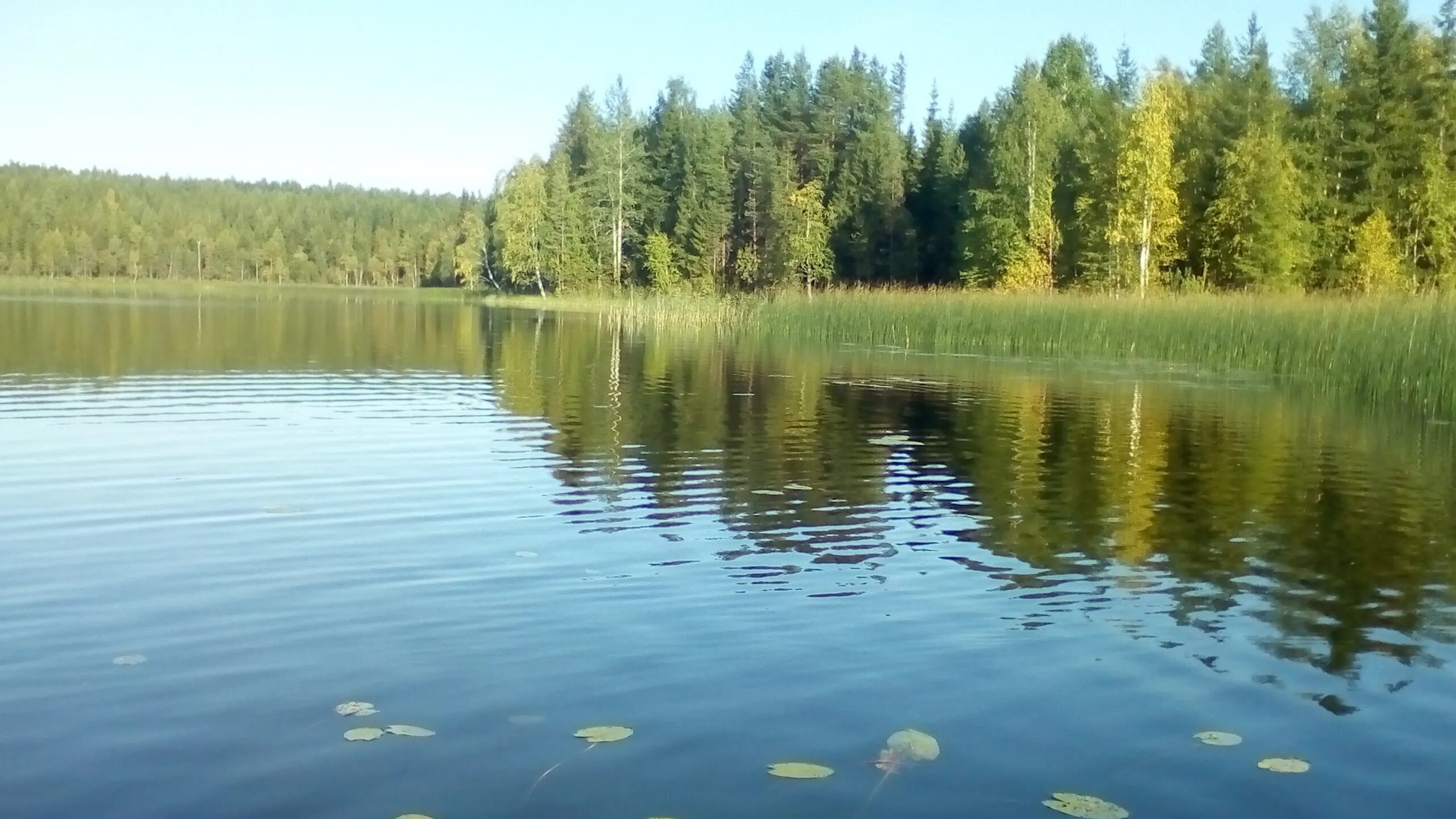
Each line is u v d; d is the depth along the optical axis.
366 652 6.46
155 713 5.59
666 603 7.42
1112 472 12.41
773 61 76.44
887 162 61.31
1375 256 39.22
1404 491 11.47
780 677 6.15
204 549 8.64
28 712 5.59
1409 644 6.82
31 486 10.90
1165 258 44.38
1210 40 61.12
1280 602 7.66
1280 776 5.07
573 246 66.06
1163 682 6.16
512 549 8.72
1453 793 4.93
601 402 18.00
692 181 64.62
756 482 11.52
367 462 12.33
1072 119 55.56
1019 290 40.94
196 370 22.19
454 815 4.61
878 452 13.46
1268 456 13.55
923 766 5.09
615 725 5.49
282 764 5.05
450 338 33.97
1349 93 43.81
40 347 26.50
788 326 36.97
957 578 8.10
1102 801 4.80
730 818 4.61
